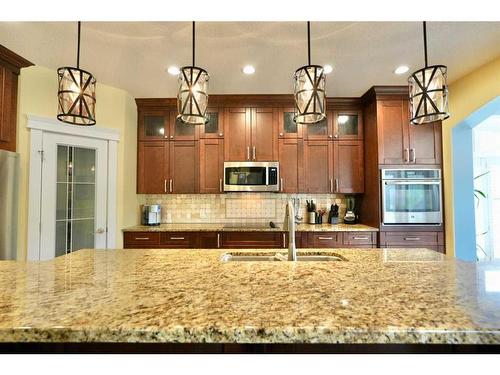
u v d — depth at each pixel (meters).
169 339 0.66
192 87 1.51
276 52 2.40
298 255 1.67
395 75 2.86
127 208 3.26
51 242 2.71
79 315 0.72
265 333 0.66
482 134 5.03
